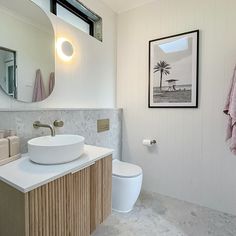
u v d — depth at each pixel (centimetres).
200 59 181
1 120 116
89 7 190
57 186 91
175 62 194
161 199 202
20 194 79
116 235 147
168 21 198
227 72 169
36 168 98
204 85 181
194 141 189
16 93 128
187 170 195
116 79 237
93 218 118
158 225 159
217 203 181
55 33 156
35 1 147
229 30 167
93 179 116
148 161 220
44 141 127
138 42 219
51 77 153
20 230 80
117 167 188
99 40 209
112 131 221
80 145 115
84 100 188
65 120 160
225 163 175
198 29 181
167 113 204
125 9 223
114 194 173
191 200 195
